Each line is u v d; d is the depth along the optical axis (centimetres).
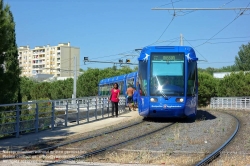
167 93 1902
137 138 1430
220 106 4725
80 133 1612
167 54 1961
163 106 1891
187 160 1001
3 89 1545
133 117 2336
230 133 1563
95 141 1374
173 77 1923
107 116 2395
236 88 5262
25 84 7694
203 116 2411
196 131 1633
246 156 1060
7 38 1350
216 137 1449
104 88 4941
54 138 1463
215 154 1059
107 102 2434
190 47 2022
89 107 2128
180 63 1941
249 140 1359
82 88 7175
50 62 13088
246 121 2098
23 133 1572
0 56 1466
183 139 1399
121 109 2820
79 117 1997
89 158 1038
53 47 12950
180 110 1895
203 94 5388
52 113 1747
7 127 1434
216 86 5491
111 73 7106
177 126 1842
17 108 1491
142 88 1969
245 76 5328
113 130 1681
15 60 1800
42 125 1698
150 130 1692
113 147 1225
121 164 953
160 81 1923
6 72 1569
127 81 3806
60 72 12650
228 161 988
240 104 4456
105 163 966
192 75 1959
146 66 1969
